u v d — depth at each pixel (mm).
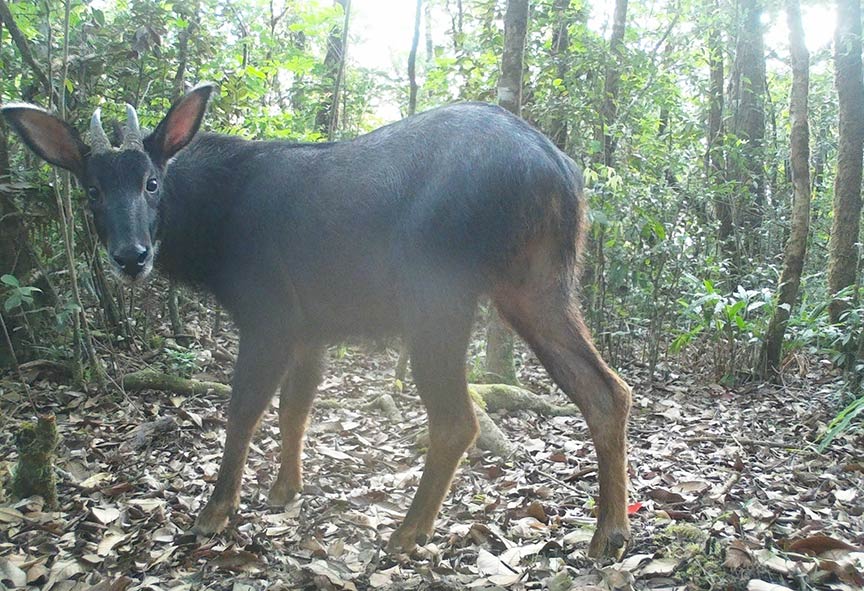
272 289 2006
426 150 1855
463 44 4066
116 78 3281
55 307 2846
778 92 7559
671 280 3721
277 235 1985
